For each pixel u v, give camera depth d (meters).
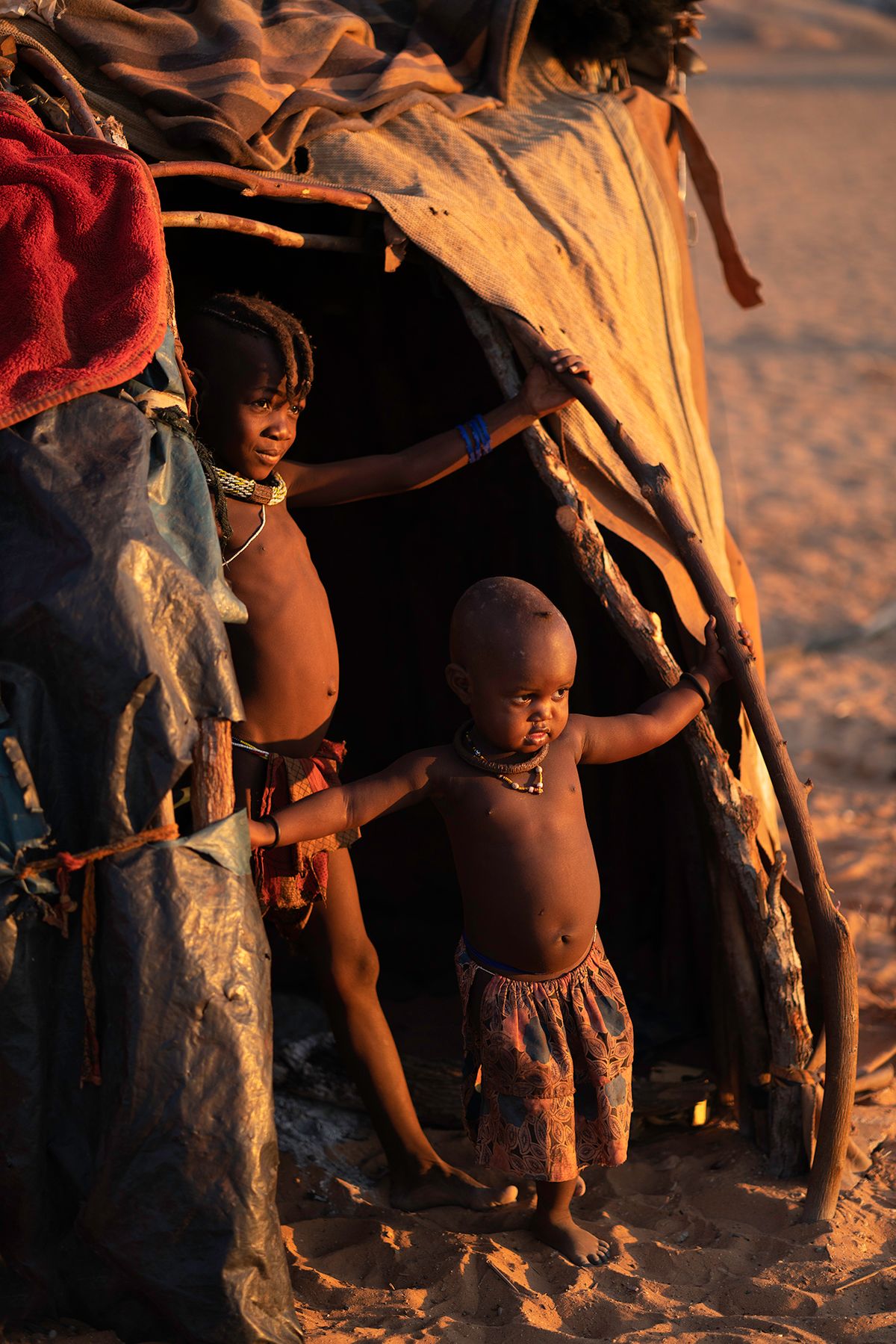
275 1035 7.67
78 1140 5.06
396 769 5.79
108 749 4.81
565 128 7.66
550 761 5.95
